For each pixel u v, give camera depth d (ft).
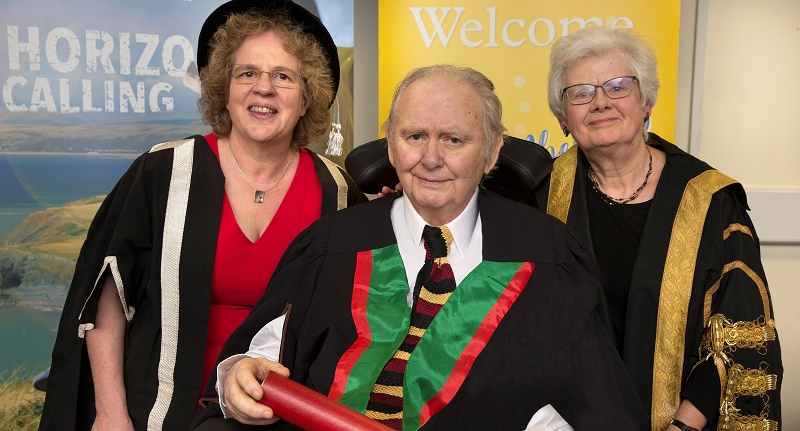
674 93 9.18
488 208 4.75
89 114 9.04
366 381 4.21
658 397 5.44
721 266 5.44
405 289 4.49
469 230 4.64
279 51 5.82
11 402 9.09
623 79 5.52
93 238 5.93
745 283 5.33
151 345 5.74
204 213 5.77
